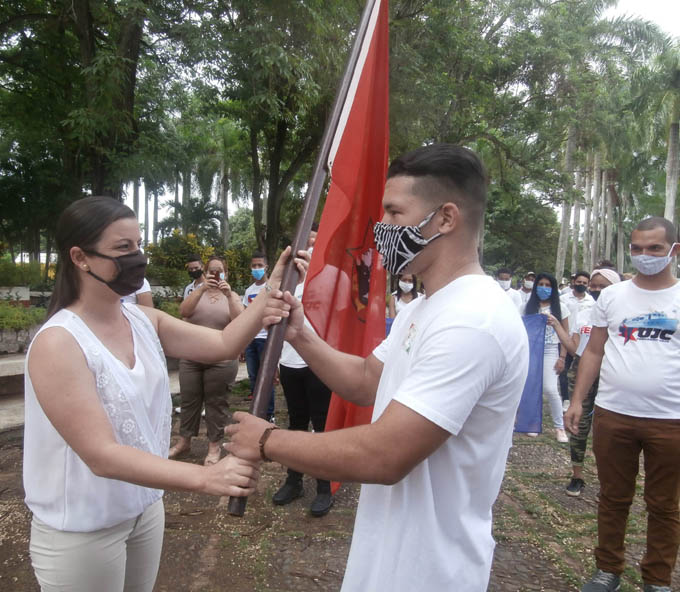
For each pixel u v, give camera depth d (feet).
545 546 10.98
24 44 34.78
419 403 3.82
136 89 33.04
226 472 4.40
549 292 17.20
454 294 4.27
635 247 9.10
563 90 51.39
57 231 5.32
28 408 5.20
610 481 9.37
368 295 6.89
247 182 86.89
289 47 29.66
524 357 4.24
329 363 5.74
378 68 6.90
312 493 13.29
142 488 5.47
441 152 4.46
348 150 6.48
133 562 5.88
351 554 4.53
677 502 8.94
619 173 95.09
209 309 15.33
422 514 4.17
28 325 22.00
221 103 45.27
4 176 53.72
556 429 18.21
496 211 88.02
